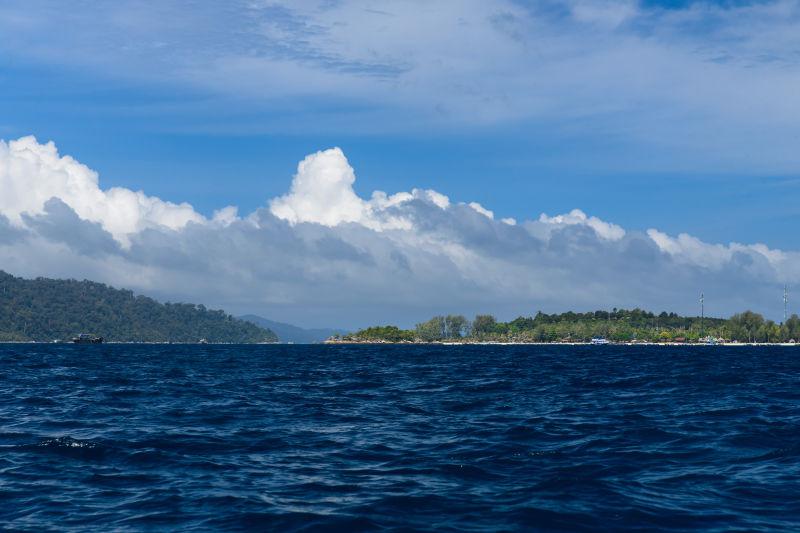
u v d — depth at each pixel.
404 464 26.77
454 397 55.03
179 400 51.78
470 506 20.38
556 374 90.00
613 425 36.59
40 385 67.44
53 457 27.84
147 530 18.41
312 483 23.52
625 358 168.38
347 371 100.38
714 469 25.17
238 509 20.19
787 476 23.84
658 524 18.48
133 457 27.92
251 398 53.97
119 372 94.25
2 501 21.38
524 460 27.25
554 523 18.61
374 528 18.28
